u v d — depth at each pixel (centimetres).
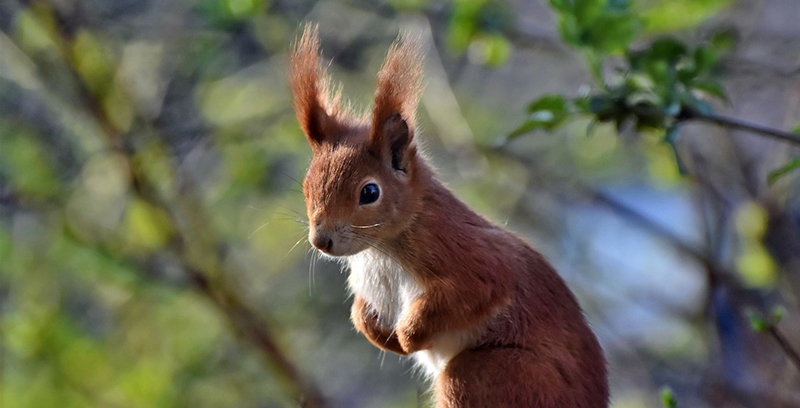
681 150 1419
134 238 1505
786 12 1680
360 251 743
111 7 1598
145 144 1488
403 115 761
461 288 750
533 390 746
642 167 2039
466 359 764
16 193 1472
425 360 829
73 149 1605
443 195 784
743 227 1474
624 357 1631
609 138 1792
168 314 1644
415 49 769
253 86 1681
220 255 1662
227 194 1611
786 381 1405
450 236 759
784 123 1470
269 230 1709
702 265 1476
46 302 1558
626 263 1950
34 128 1557
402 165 761
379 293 804
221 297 1499
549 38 1368
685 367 1684
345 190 731
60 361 1485
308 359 1816
